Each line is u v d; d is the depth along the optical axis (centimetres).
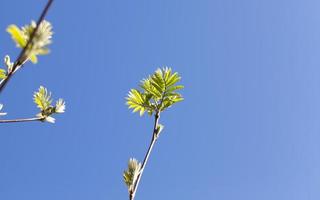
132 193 235
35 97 287
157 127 271
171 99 303
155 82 304
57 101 291
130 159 245
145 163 249
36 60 170
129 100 302
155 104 301
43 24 168
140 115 302
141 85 305
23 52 153
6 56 227
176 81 307
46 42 167
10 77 171
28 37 166
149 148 259
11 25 163
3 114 261
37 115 285
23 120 272
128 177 240
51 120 286
